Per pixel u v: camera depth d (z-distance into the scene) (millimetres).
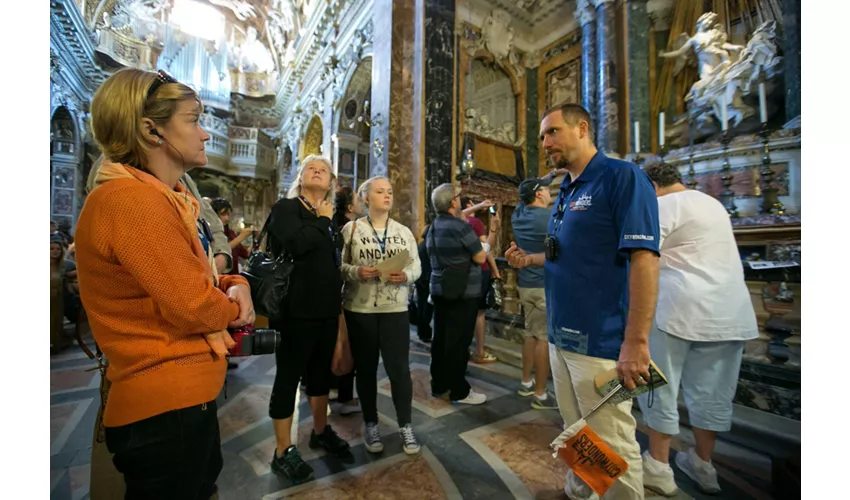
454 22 6633
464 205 4012
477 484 1858
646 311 1205
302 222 1861
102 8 16969
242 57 22609
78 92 13453
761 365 2475
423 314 3969
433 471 1967
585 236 1390
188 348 875
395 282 2068
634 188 1264
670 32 6020
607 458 1261
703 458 1836
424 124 6227
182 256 838
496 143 7777
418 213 6113
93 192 840
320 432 2170
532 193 2717
